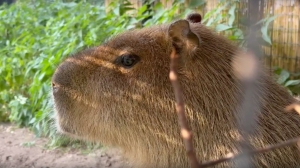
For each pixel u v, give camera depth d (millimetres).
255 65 1306
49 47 2154
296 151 1416
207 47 1448
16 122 2094
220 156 1420
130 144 1489
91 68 1492
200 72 1433
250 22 1229
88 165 1793
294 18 2043
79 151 1880
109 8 2463
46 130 1932
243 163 1399
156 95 1451
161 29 1488
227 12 2119
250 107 1381
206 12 2197
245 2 2041
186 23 1406
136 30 1522
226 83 1431
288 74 2008
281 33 2076
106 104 1479
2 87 2184
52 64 1997
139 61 1464
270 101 1438
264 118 1423
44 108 1954
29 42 2387
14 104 2064
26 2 3223
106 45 1501
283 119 1431
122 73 1471
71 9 2623
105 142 1514
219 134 1423
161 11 2133
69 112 1511
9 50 2391
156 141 1466
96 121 1493
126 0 2377
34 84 2025
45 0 3195
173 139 1453
